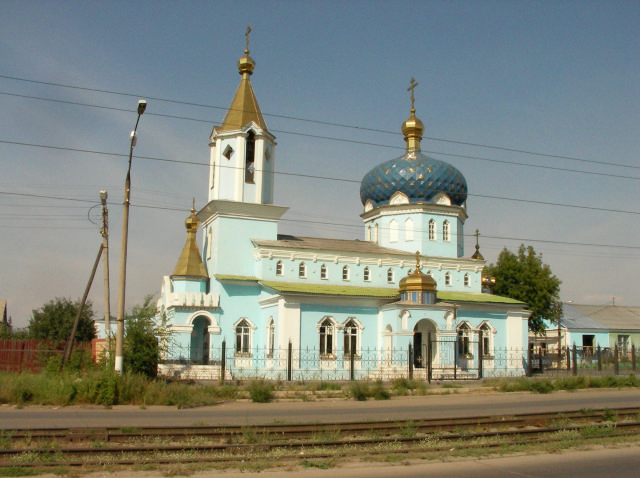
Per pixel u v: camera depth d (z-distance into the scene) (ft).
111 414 80.53
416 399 106.93
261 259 154.51
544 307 224.33
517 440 59.06
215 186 159.63
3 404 89.25
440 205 180.65
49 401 90.12
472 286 180.65
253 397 100.07
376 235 186.09
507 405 95.50
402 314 148.36
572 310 282.97
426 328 160.66
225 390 104.88
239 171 157.48
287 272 157.07
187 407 90.74
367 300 152.97
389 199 183.32
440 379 139.74
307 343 144.77
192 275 153.38
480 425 66.85
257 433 59.72
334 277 162.40
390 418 75.15
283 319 142.61
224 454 51.24
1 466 44.78
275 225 161.89
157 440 56.44
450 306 152.56
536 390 121.39
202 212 165.89
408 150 192.13
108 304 130.00
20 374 117.08
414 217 180.45
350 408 90.58
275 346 144.46
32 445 53.36
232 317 151.84
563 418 71.46
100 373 96.07
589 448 56.49
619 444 58.34
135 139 97.19
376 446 55.31
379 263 167.63
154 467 46.47
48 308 218.59
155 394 93.97
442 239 181.47
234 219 157.99
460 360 159.63
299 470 46.78
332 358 147.23
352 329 152.66
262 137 160.04
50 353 136.46
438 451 54.13
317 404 97.19
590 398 109.19
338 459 50.26
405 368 145.18
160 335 115.24
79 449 50.08
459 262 178.70
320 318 147.43
